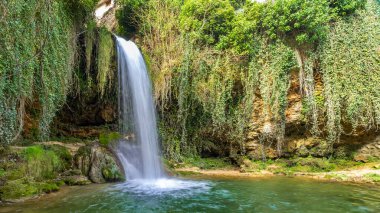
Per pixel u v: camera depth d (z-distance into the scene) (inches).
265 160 429.1
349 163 397.7
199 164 434.3
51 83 293.7
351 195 252.7
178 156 438.9
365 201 230.8
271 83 406.6
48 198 226.2
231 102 432.5
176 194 256.5
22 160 250.1
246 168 410.9
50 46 289.0
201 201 232.7
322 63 400.8
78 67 370.3
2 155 244.7
